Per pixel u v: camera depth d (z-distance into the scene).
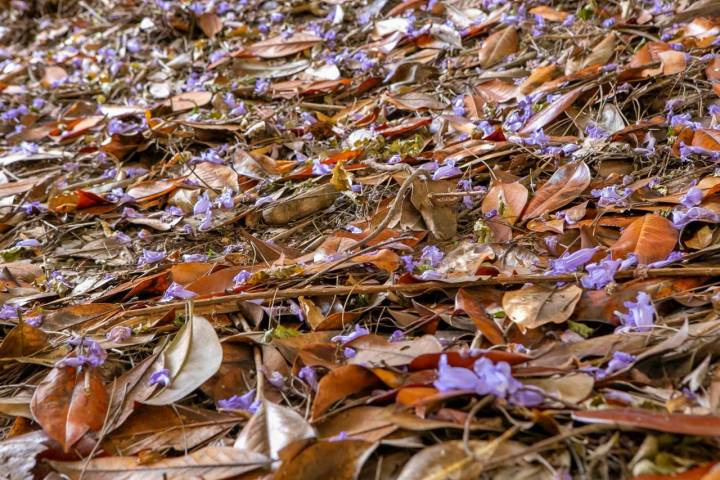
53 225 1.21
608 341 0.86
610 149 1.12
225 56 1.75
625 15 1.42
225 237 1.13
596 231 0.99
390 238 1.02
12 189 1.31
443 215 1.04
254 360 0.91
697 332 0.85
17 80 2.03
